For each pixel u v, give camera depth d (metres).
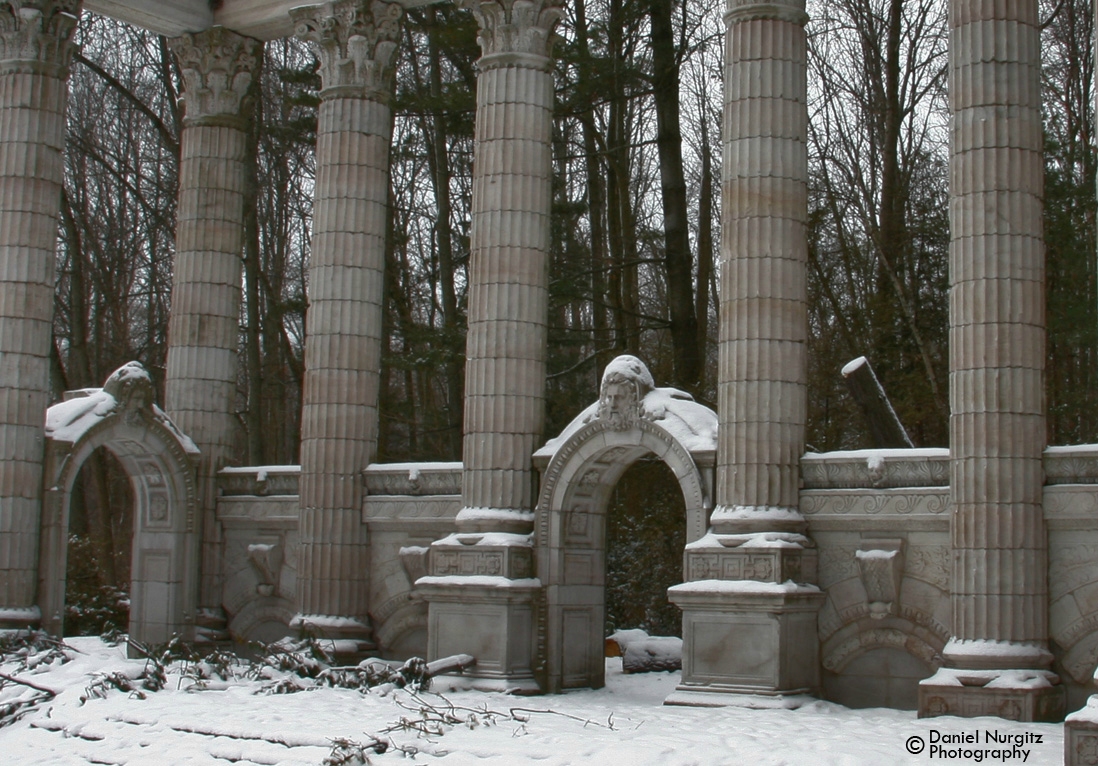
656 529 32.56
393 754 16.11
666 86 32.00
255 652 24.91
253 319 37.44
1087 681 18.72
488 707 19.80
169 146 35.84
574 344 34.31
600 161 39.69
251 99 29.12
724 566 20.70
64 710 19.55
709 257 35.91
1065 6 33.22
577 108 32.59
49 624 24.92
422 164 42.75
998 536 18.95
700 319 35.34
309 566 25.23
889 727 17.44
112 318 42.72
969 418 19.33
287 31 28.44
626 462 23.45
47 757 17.73
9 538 24.66
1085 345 29.52
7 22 26.02
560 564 22.94
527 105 24.06
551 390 35.34
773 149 21.58
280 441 48.28
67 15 26.47
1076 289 28.70
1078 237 28.92
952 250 19.88
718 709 19.80
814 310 36.47
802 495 21.19
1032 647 18.73
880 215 33.91
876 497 20.59
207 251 28.27
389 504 25.08
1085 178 29.92
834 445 33.16
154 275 42.22
